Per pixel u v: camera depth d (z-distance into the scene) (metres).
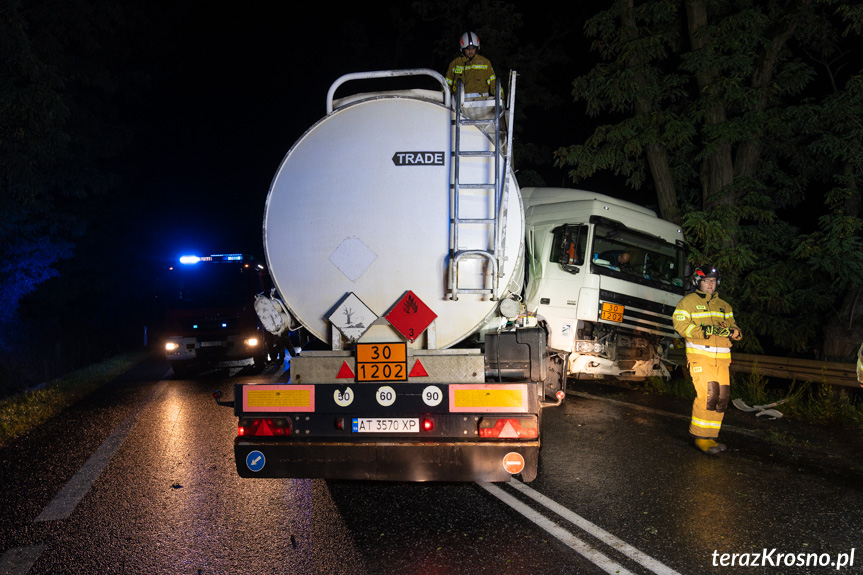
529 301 8.16
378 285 5.00
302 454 4.96
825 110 11.13
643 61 12.04
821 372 8.88
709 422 6.79
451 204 4.94
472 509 5.26
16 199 14.11
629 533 4.71
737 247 11.27
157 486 6.00
